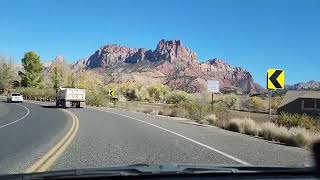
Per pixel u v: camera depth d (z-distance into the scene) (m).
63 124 25.56
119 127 23.56
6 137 18.17
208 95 84.75
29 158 12.39
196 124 28.28
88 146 15.05
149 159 12.18
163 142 16.50
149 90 114.69
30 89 102.81
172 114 42.06
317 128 25.23
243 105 76.00
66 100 54.44
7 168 10.73
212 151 14.09
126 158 12.34
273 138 19.03
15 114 37.22
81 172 5.87
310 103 58.00
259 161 12.06
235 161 11.98
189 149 14.51
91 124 25.61
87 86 100.56
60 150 13.95
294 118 28.81
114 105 67.38
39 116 34.12
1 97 103.69
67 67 112.00
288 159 12.57
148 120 30.70
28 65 114.56
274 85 22.83
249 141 17.73
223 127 25.88
